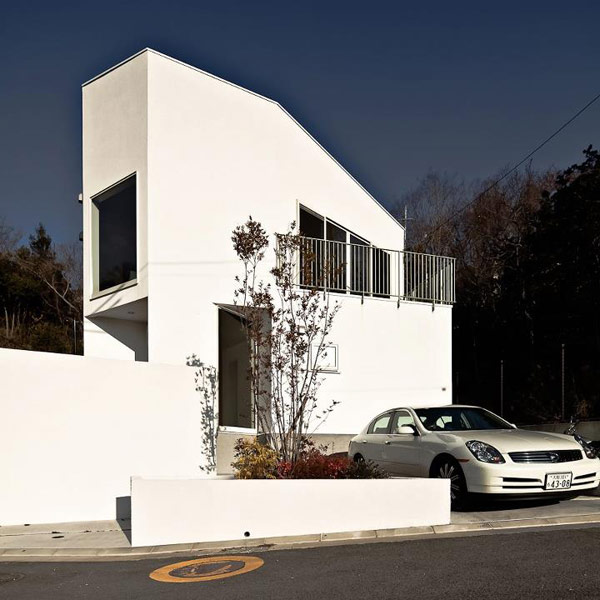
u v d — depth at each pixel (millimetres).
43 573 6680
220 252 12500
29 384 8961
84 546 7734
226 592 5637
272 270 10453
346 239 16391
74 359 9352
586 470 8273
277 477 8609
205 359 12094
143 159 11891
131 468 9773
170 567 6688
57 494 9047
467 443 8414
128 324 13906
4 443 8742
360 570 6031
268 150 13547
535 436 8672
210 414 10969
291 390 10828
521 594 5027
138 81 12148
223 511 7844
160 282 11688
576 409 24422
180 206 12086
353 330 14031
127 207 12477
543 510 8242
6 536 8273
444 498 7863
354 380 13883
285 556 6836
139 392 9984
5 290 32938
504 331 31250
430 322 15312
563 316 27484
